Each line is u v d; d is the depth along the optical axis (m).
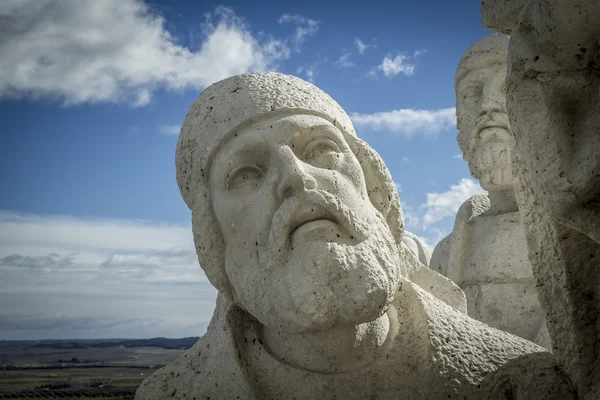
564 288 2.21
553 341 2.31
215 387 2.48
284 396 2.42
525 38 1.94
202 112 2.54
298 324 2.18
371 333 2.37
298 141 2.37
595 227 1.88
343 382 2.38
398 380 2.41
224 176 2.38
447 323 2.49
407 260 2.90
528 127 1.92
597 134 1.83
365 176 2.52
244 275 2.33
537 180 1.94
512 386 2.33
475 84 3.59
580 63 1.90
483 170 3.46
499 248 3.40
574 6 1.77
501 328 3.27
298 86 2.54
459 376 2.36
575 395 2.25
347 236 2.23
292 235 2.23
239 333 2.55
